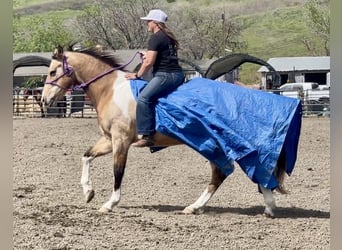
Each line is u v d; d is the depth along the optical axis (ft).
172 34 31.04
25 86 140.05
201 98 30.45
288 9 418.51
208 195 31.68
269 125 29.89
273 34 386.93
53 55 32.76
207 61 154.20
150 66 30.63
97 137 65.05
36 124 80.43
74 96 99.35
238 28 264.72
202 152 30.35
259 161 29.63
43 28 237.66
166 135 30.76
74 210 31.99
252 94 30.60
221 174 31.60
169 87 30.81
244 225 29.25
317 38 314.14
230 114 30.07
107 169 45.78
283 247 25.50
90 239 26.35
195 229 28.35
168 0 277.85
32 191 37.47
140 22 218.38
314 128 76.79
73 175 43.32
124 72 32.63
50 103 32.60
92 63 32.42
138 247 25.30
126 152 31.63
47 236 26.55
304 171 45.24
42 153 52.47
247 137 29.78
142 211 32.27
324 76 187.21
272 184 29.81
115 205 31.81
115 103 31.58
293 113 30.17
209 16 265.95
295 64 189.57
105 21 222.07
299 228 28.60
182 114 30.27
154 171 45.80
